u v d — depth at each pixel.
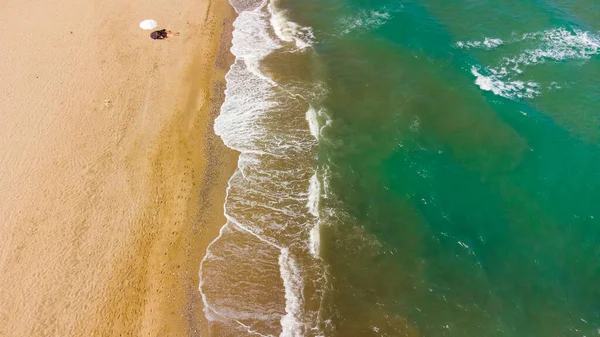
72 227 18.12
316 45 27.78
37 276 16.58
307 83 24.98
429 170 20.14
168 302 16.02
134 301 16.03
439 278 16.50
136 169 20.41
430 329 15.12
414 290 16.20
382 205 18.98
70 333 15.16
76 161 20.62
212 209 18.94
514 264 16.78
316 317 15.51
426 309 15.65
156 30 28.80
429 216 18.52
